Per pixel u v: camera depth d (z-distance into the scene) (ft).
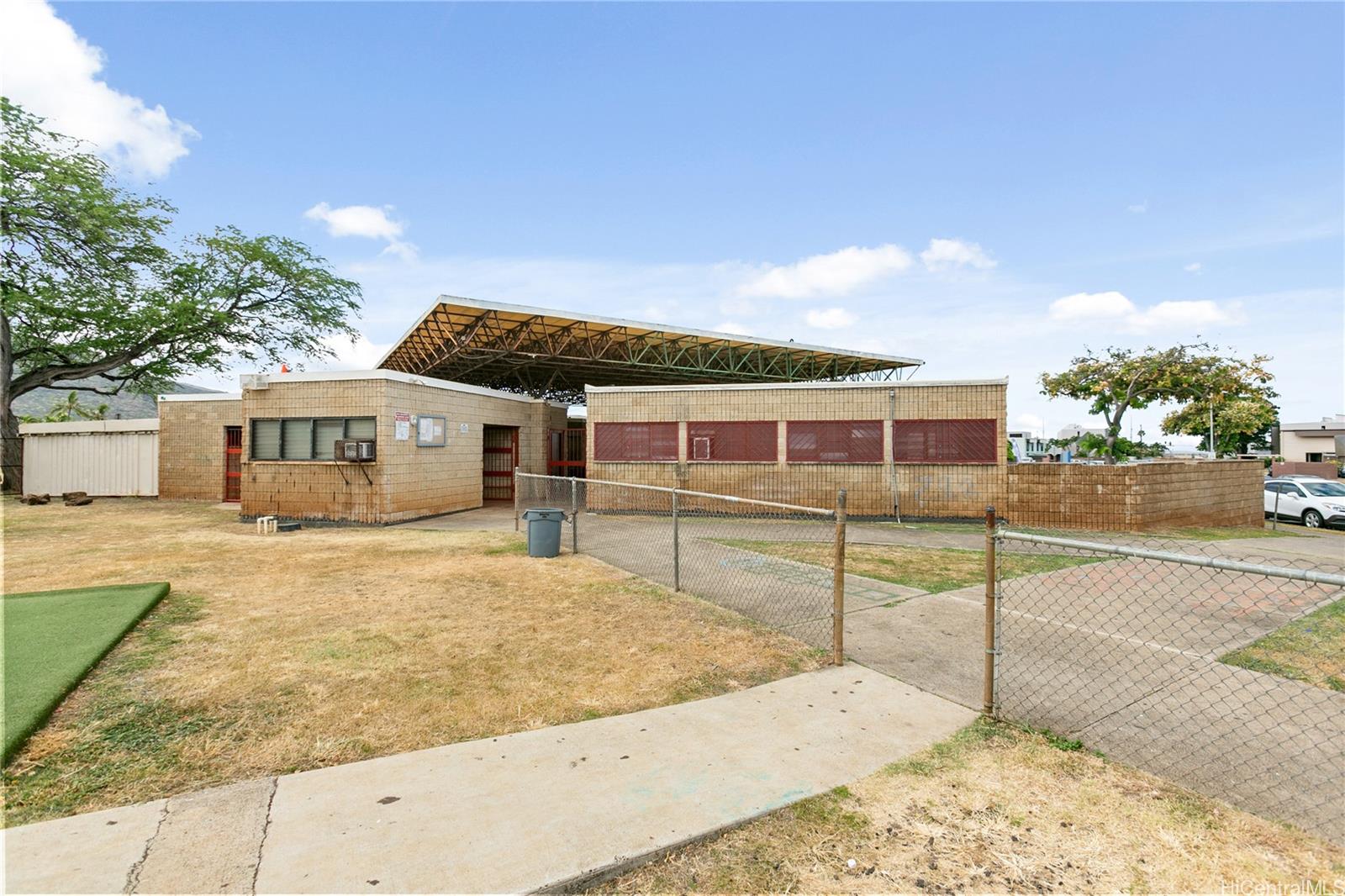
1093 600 21.24
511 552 29.86
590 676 13.92
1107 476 43.01
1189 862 7.66
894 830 8.30
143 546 31.58
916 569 26.48
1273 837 8.18
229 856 7.57
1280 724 11.65
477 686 13.28
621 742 10.75
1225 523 50.29
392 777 9.57
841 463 45.37
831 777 9.62
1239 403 138.00
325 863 7.45
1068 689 13.30
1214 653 15.67
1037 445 204.44
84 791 9.12
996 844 8.02
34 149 63.98
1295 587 23.58
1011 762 10.16
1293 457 149.69
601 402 49.34
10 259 66.33
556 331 65.31
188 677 13.56
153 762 10.03
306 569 25.61
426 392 44.96
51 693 12.18
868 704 12.49
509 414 57.16
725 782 9.45
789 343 73.05
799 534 37.19
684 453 47.91
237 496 58.29
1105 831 8.30
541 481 59.93
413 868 7.39
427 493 44.91
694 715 11.88
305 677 13.67
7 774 9.55
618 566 26.63
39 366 78.79
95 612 17.98
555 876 7.27
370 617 18.48
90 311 65.62
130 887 6.97
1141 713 12.13
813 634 17.13
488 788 9.25
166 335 72.49
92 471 64.08
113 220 65.05
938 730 11.32
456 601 20.42
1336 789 9.36
